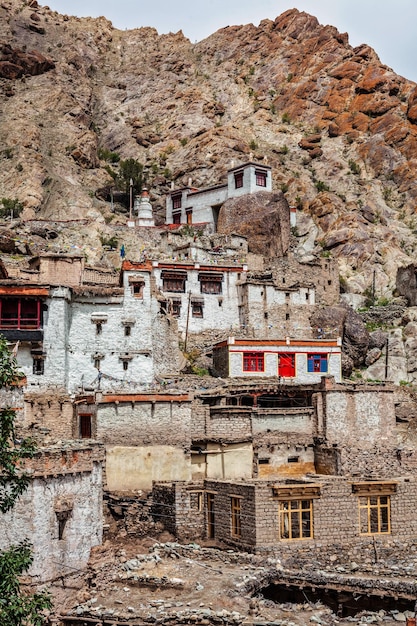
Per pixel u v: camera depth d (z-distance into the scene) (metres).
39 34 180.00
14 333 54.88
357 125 146.25
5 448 28.27
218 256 85.62
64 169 130.12
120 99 171.88
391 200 127.12
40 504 33.88
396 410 63.88
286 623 31.98
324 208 116.06
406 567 38.91
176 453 46.56
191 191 108.50
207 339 74.44
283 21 186.88
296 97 161.00
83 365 58.09
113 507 43.44
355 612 36.53
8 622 25.14
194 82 178.12
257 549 39.03
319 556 39.84
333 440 51.84
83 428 47.88
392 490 41.84
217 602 33.75
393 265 103.69
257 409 51.16
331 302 88.25
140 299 60.47
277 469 50.69
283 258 89.25
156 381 59.31
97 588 35.66
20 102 146.00
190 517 42.31
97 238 91.69
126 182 128.38
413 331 83.81
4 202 111.06
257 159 136.75
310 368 64.75
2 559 26.28
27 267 71.31
